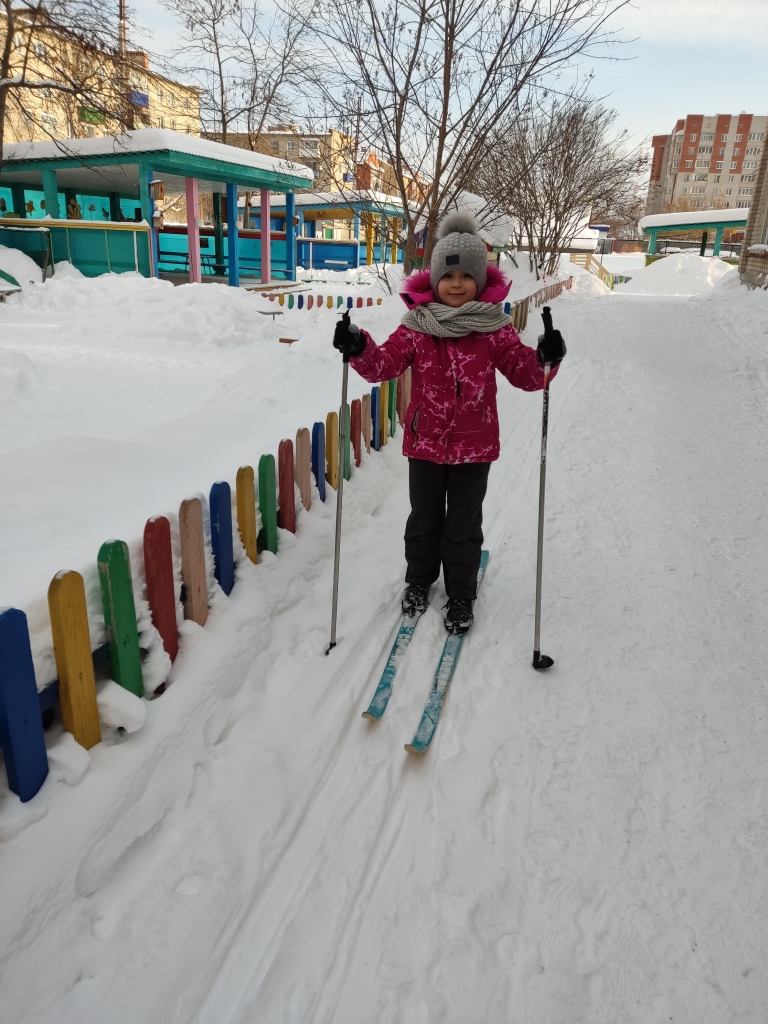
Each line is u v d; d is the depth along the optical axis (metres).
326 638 2.80
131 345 9.20
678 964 1.65
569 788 2.16
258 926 1.68
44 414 5.34
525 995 1.57
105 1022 1.41
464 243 2.61
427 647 2.82
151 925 1.62
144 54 12.61
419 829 2.00
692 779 2.21
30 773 1.63
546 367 2.43
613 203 20.52
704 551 3.73
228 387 5.09
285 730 2.31
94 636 1.91
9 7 10.56
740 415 6.18
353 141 9.62
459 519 2.84
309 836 1.95
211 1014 1.48
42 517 2.51
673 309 14.00
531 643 2.91
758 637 2.96
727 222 38.38
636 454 5.28
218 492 2.48
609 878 1.86
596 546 3.80
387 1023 1.50
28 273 14.30
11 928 1.45
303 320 11.59
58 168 16.00
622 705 2.54
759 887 1.84
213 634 2.40
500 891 1.82
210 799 1.99
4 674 1.52
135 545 2.06
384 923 1.72
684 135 122.81
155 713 2.05
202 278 18.69
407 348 2.73
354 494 4.00
